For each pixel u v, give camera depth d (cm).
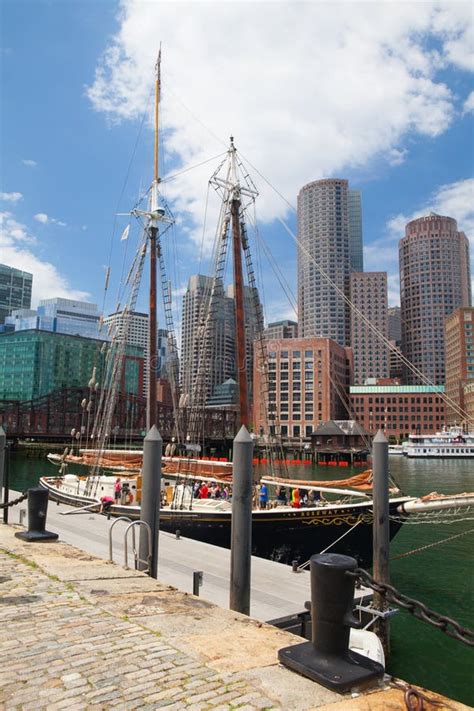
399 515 2347
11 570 1030
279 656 558
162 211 4559
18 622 713
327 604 539
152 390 4322
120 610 772
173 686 510
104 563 1117
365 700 475
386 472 1559
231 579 984
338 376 19000
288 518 2358
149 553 1099
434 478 9081
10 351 19038
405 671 1531
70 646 623
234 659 578
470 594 2323
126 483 2958
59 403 13438
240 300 3238
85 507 2777
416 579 2589
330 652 536
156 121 4725
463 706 458
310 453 13350
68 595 855
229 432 14812
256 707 462
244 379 3114
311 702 470
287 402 17700
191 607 794
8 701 484
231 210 3375
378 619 1579
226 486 3070
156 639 646
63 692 501
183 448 3538
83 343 19838
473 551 3203
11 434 11825
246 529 993
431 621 491
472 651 1673
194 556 1848
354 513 2448
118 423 12788
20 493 3450
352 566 540
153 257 4534
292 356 17888
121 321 4769
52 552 1220
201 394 3578
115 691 502
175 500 2695
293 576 1669
